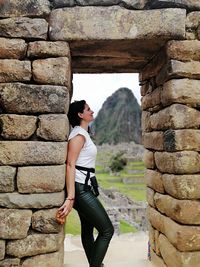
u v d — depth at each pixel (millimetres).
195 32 3299
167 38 3254
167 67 3318
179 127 3191
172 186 3248
